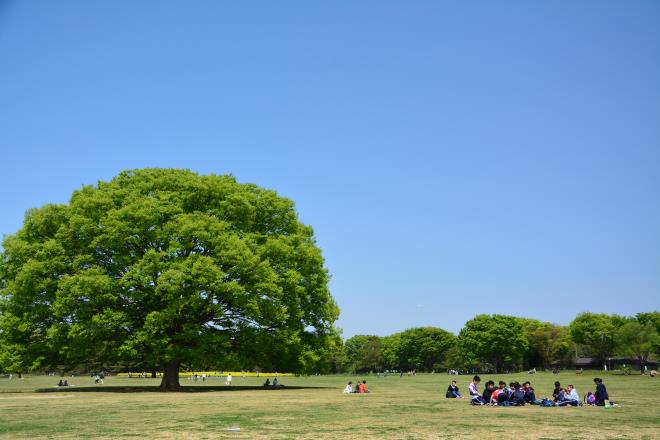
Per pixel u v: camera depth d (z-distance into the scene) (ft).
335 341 185.16
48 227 162.91
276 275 158.71
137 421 74.08
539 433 60.54
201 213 159.12
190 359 158.10
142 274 148.46
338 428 65.72
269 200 179.93
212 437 57.67
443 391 171.53
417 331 607.78
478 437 57.26
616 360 517.55
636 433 60.34
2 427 67.05
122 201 160.35
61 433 61.21
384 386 216.95
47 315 153.89
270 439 55.98
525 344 510.58
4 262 162.50
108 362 169.27
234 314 166.20
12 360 152.35
